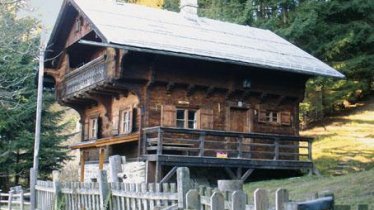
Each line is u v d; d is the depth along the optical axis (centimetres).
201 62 2033
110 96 2283
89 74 2141
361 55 2969
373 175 1466
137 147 2017
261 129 2206
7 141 2623
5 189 2716
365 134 2748
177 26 2178
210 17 3155
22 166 2625
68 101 2489
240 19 2980
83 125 2611
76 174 2983
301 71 2109
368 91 3278
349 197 1236
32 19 2094
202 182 1967
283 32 2873
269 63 2050
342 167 2356
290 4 3108
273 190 1622
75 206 1237
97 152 2383
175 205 810
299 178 1895
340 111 3191
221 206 593
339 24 3003
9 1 1886
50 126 2750
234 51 2053
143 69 1934
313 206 407
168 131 1788
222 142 1922
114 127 2227
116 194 1034
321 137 2844
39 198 1530
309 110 3050
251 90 2147
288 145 2078
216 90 2117
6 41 2023
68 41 2372
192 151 2012
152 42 1833
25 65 2519
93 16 1962
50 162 2686
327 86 2995
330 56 2936
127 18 2066
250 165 1939
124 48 1756
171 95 2022
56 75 2559
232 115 2159
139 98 1953
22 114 2597
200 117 2072
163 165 1794
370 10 3022
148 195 918
